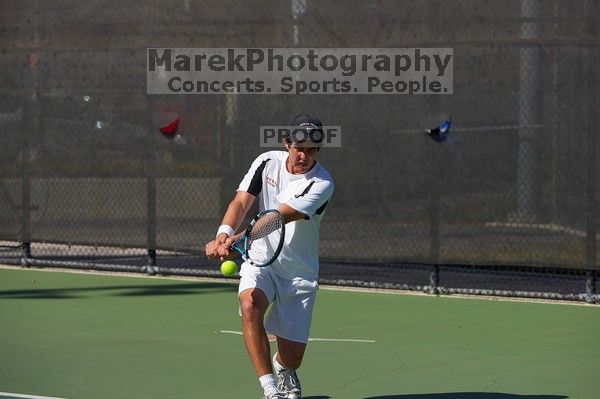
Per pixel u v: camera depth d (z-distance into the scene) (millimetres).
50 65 30156
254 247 15133
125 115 29312
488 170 25641
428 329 21750
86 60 29719
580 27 24625
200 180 28500
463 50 25719
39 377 17266
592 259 24781
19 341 20328
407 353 19344
